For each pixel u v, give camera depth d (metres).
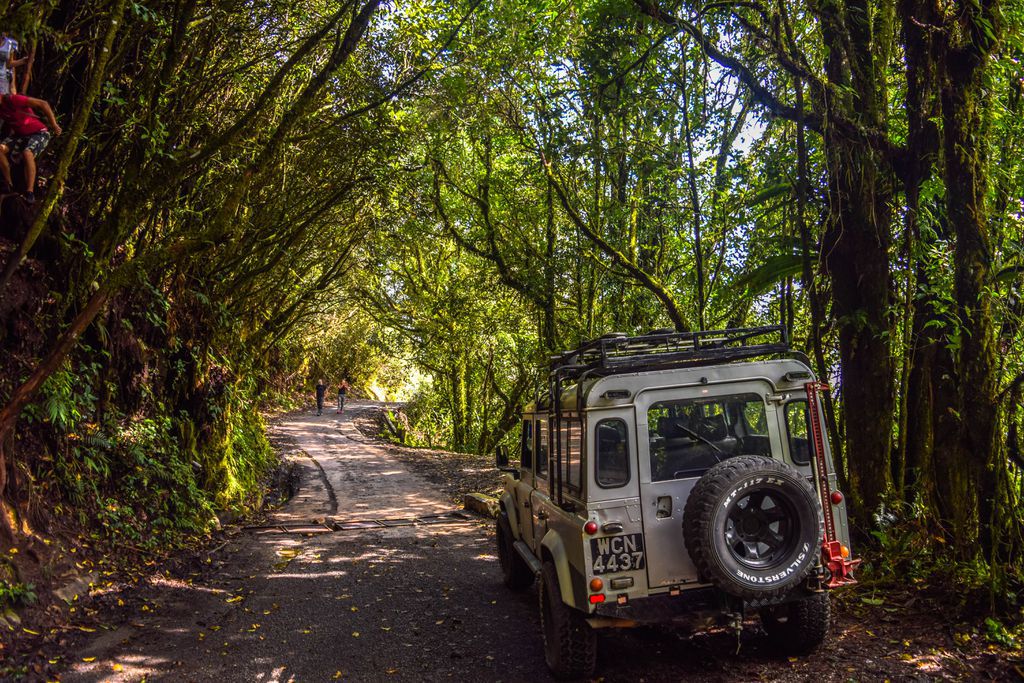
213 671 5.67
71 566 7.28
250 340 17.42
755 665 5.20
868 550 7.02
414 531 11.45
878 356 7.36
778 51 7.34
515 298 20.23
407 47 10.66
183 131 9.57
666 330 5.74
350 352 51.78
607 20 9.02
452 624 6.80
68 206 8.37
